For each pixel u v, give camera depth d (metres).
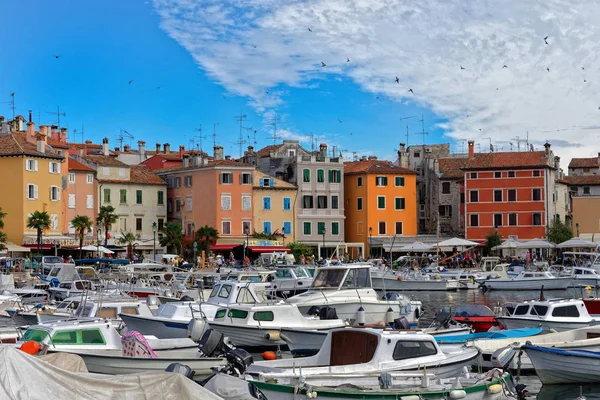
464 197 111.12
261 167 110.12
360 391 20.22
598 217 118.31
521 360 29.58
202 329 27.28
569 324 35.81
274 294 44.16
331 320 34.84
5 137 90.06
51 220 89.81
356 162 116.75
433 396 20.80
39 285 55.38
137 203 100.88
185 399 16.47
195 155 105.25
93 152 114.50
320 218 104.31
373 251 107.50
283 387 20.27
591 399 26.19
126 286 49.91
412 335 23.66
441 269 80.44
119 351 26.16
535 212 106.69
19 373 15.33
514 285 72.88
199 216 100.69
